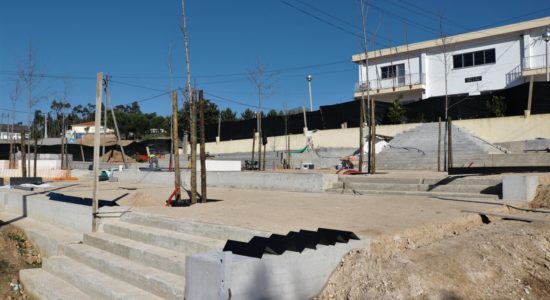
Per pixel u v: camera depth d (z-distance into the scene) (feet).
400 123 87.40
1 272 26.18
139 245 21.48
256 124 105.29
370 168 52.60
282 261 14.19
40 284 21.61
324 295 15.24
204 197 32.40
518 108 75.46
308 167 79.36
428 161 65.26
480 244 19.71
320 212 25.57
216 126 112.98
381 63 115.14
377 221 22.15
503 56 99.50
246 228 19.90
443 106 84.12
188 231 21.80
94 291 19.04
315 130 95.30
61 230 30.30
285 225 20.90
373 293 14.62
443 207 27.32
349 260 16.40
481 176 35.60
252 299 13.16
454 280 16.07
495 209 26.89
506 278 17.25
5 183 66.03
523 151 66.59
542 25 93.40
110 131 183.52
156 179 57.82
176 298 16.10
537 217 24.90
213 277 12.75
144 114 215.51
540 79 95.09
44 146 114.73
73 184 56.18
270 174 44.60
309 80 131.64
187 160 99.09
